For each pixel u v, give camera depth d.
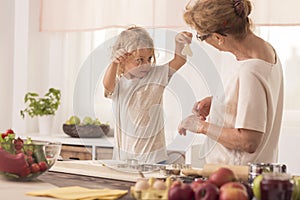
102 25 4.91
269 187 1.53
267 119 2.51
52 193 1.78
